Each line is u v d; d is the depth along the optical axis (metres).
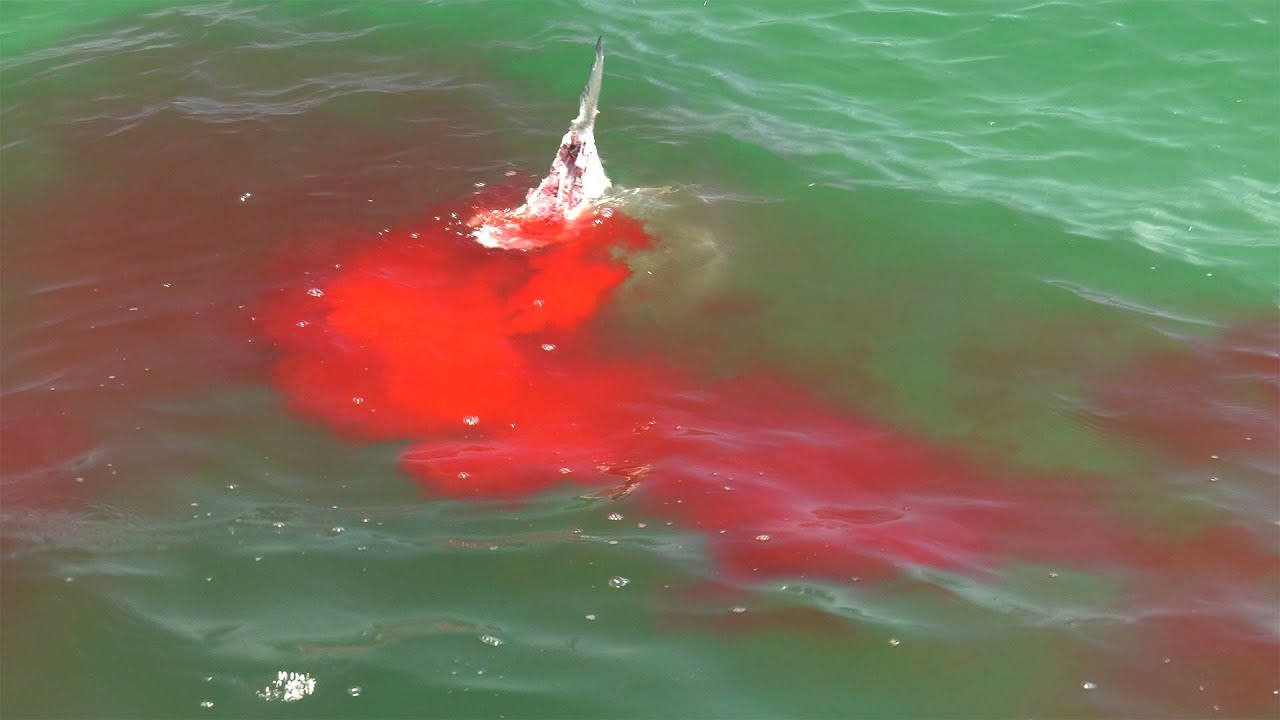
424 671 5.89
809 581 6.59
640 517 7.07
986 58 12.89
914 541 7.01
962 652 6.13
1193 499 7.50
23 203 10.32
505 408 8.12
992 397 8.52
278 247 9.80
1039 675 6.02
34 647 5.98
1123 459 7.89
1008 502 7.48
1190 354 8.99
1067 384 8.68
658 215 10.33
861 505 7.36
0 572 6.43
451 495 7.21
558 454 7.68
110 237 9.90
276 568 6.54
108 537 6.73
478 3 14.09
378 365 8.43
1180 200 10.77
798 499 7.36
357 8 13.98
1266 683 6.01
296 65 12.75
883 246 10.18
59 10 13.85
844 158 11.35
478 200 10.52
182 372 8.23
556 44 13.22
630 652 6.06
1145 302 9.59
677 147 11.47
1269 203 10.70
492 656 6.00
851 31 13.46
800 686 5.89
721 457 7.74
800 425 8.17
